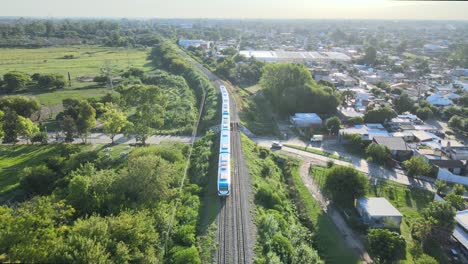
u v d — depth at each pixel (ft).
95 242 119.24
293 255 145.18
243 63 615.98
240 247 144.46
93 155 247.50
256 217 167.94
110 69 556.92
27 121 278.87
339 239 170.91
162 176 178.09
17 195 197.36
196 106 390.83
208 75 530.27
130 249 122.93
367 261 155.74
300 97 374.02
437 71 630.33
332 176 201.05
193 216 164.55
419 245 165.58
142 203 161.58
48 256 111.65
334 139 316.81
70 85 471.21
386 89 483.10
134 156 221.66
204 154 240.94
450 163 250.37
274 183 216.95
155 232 140.67
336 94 403.95
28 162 247.50
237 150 251.19
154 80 494.59
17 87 439.22
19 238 115.24
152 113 286.66
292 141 311.27
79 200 163.22
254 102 416.67
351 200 196.85
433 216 170.81
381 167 256.93
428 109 375.25
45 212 135.33
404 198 213.66
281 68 409.69
